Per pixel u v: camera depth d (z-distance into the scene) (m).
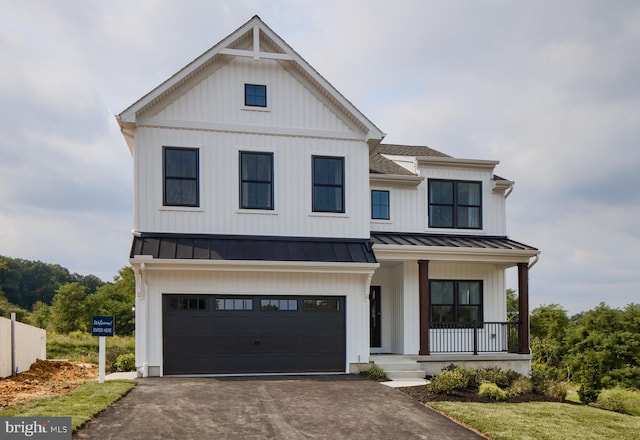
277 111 16.11
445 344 17.69
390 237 17.50
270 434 8.97
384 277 18.48
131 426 9.07
